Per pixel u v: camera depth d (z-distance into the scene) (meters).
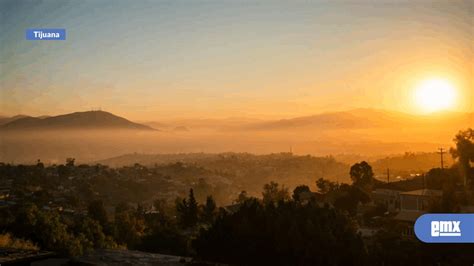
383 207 35.72
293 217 17.33
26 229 18.98
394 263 19.92
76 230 23.38
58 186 92.81
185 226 40.25
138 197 98.31
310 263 16.30
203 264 17.17
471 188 33.16
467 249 20.47
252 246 16.89
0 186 75.81
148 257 18.91
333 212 18.14
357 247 17.14
